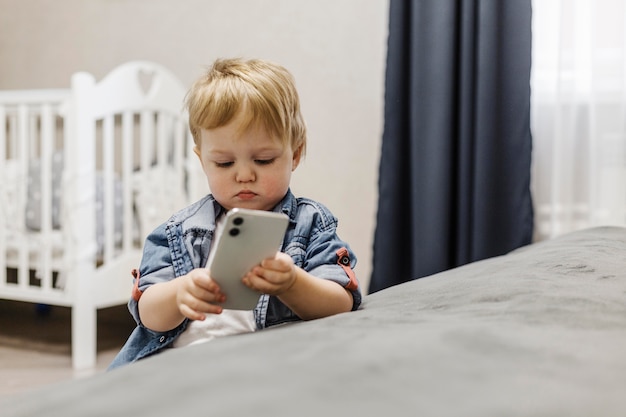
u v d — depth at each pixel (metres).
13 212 2.52
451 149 2.29
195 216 1.05
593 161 2.21
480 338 0.68
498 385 0.56
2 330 2.90
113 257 2.43
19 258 2.51
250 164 0.96
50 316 3.19
